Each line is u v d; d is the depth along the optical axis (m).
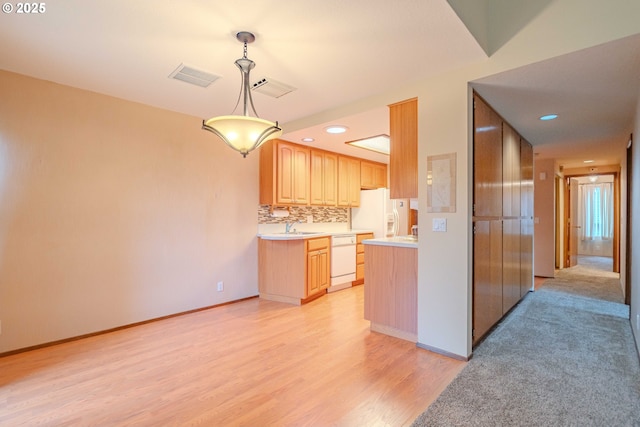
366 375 2.25
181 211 3.61
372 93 3.01
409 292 2.86
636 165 2.86
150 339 2.91
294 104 3.30
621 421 1.71
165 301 3.48
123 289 3.18
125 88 2.91
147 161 3.35
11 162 2.59
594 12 1.97
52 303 2.78
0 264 2.55
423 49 2.23
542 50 2.14
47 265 2.75
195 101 3.24
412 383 2.13
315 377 2.22
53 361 2.48
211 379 2.21
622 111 3.09
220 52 2.25
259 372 2.30
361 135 4.06
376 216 5.57
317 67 2.49
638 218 2.67
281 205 4.43
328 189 5.06
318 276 4.30
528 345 2.74
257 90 2.94
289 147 4.44
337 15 1.84
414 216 6.34
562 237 6.73
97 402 1.94
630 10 1.86
